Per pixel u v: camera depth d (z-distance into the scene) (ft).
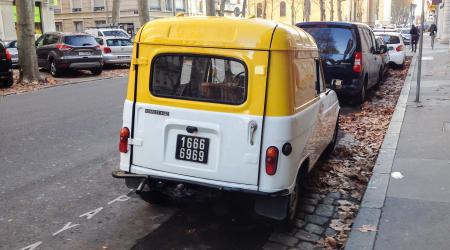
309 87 16.20
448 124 28.91
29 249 14.35
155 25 15.01
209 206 17.39
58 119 33.14
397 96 42.96
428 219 15.72
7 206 17.53
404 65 70.03
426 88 44.16
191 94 14.56
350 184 20.07
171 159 14.83
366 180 20.40
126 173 15.46
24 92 48.29
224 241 14.96
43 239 15.02
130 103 15.26
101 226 15.99
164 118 14.79
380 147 24.64
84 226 15.98
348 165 22.65
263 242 14.90
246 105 13.85
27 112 36.09
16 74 66.59
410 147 24.23
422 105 35.35
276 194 13.84
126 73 68.85
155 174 15.03
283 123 13.74
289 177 14.15
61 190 19.20
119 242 14.88
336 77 36.60
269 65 13.69
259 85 13.74
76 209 17.35
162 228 15.85
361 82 36.78
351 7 278.05
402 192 18.11
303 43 15.65
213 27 14.30
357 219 15.90
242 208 17.10
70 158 23.54
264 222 16.20
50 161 23.02
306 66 15.83
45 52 64.28
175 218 16.62
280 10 279.49
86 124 31.45
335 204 17.98
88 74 67.00
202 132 14.38
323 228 15.96
